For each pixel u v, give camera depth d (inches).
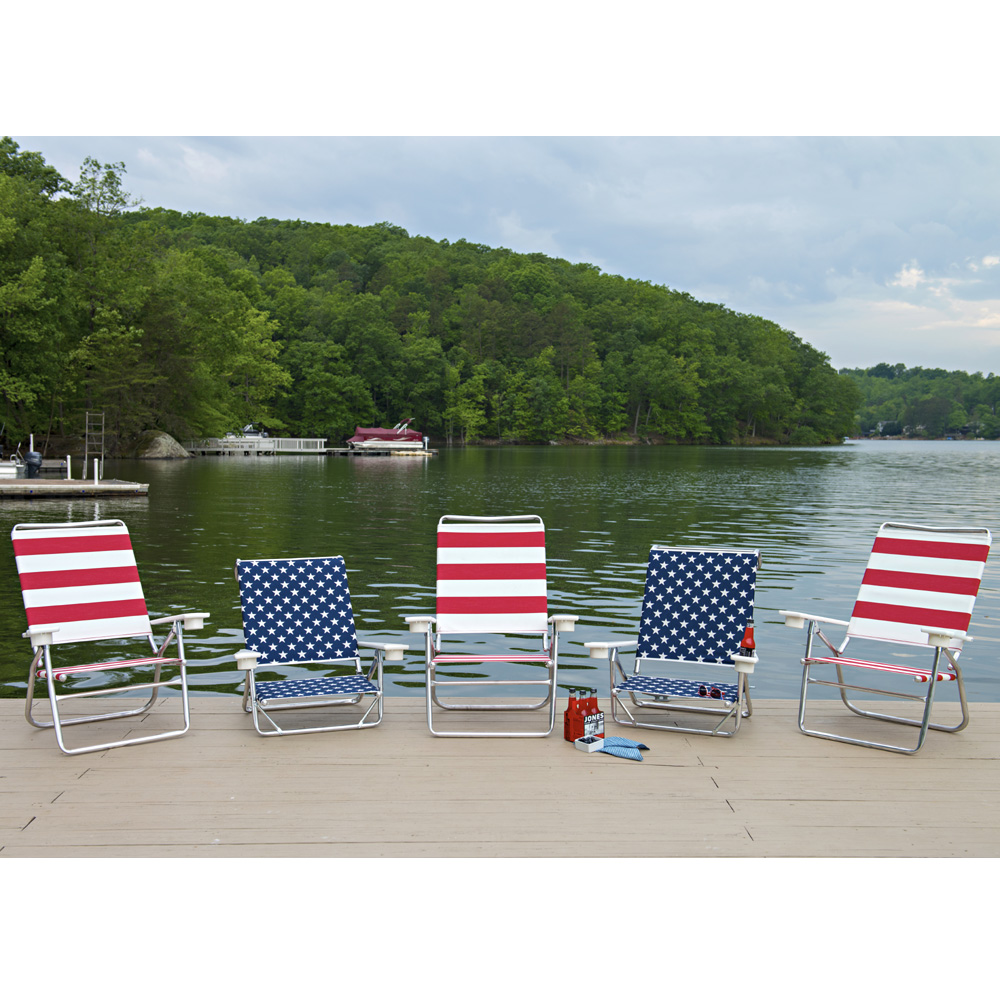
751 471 1791.3
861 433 7204.7
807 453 3139.8
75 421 1907.0
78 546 184.2
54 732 183.9
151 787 153.4
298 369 3489.2
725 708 205.5
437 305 4360.2
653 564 203.6
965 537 188.1
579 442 4151.1
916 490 1268.5
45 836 133.9
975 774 163.3
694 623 198.2
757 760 170.2
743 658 176.2
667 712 206.1
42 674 175.5
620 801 149.4
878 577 194.7
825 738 183.8
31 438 1350.9
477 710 203.2
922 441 6727.4
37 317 1573.6
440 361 3855.8
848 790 155.0
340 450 2706.7
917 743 178.7
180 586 445.4
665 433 4416.8
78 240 1879.9
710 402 4557.1
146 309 2075.5
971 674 314.7
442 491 1162.6
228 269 3531.0
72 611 179.5
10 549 559.8
